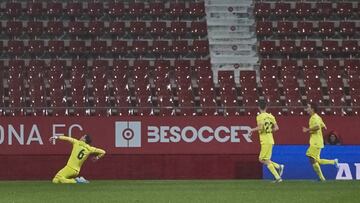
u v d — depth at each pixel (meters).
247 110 102.00
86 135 77.12
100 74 111.44
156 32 122.44
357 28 125.69
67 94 107.81
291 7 127.75
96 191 60.38
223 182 77.06
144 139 85.69
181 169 85.69
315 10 128.00
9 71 110.75
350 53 121.69
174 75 112.38
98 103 104.81
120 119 85.44
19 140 84.50
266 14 126.50
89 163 85.00
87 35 121.56
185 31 122.69
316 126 76.12
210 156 85.88
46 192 59.38
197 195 54.81
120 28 122.38
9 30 121.06
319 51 121.50
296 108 95.38
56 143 84.88
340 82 111.56
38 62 114.62
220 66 117.94
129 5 126.19
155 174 85.50
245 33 122.94
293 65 116.50
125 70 113.00
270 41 121.19
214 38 121.69
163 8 126.31
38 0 126.38
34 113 102.25
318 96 108.75
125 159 85.31
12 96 105.81
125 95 106.88
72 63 115.12
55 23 122.31
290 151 84.69
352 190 60.84
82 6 125.81
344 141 87.44
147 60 115.62
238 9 126.31
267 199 50.53
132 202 47.78
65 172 76.56
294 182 75.62
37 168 84.69
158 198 51.72
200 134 86.12
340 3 129.12
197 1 127.62
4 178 84.06
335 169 84.31
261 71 113.56
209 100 106.94
